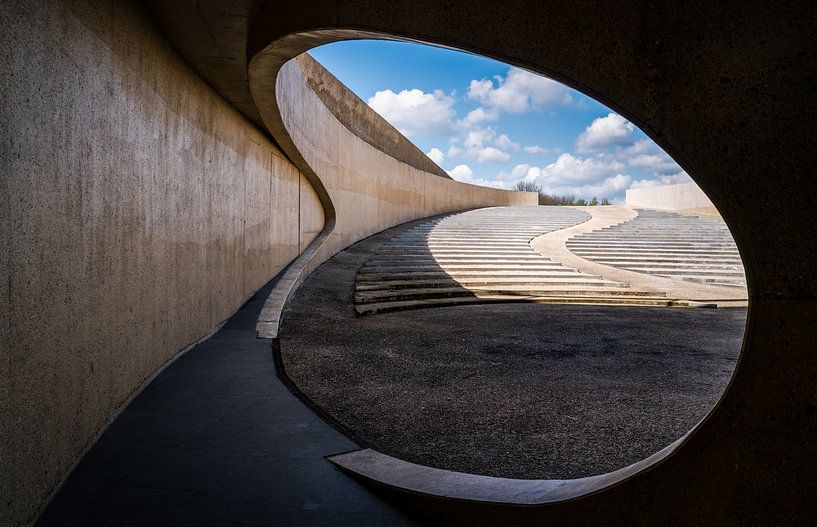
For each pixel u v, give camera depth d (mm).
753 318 1787
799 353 1692
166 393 4559
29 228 2479
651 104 1988
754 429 1778
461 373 5867
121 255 3889
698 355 6887
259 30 4344
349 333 7738
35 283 2553
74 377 3088
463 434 4133
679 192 26297
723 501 1834
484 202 29500
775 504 1726
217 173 6730
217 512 2742
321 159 12438
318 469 3301
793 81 1698
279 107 7391
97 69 3357
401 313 9758
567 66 2199
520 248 16297
